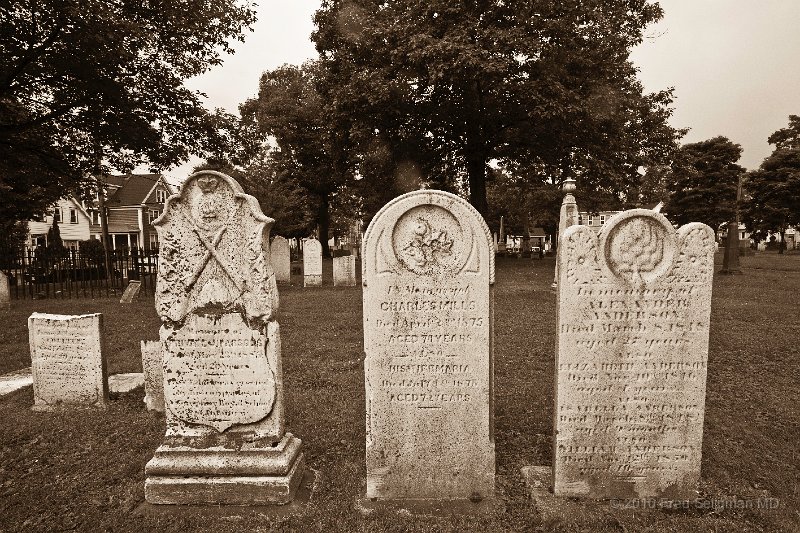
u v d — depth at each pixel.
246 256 4.03
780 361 7.35
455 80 18.64
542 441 4.86
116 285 20.70
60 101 15.01
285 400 6.01
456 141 24.27
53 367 6.07
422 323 3.85
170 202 4.04
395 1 22.00
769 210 39.75
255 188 36.31
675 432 3.89
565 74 19.78
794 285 16.17
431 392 3.88
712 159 44.84
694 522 3.54
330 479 4.23
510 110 21.12
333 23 24.73
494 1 19.16
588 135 20.67
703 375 3.84
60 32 12.86
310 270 18.94
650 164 23.66
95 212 45.97
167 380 4.08
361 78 20.11
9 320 12.27
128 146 16.73
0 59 13.41
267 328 4.04
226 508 3.81
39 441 5.03
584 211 36.09
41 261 19.98
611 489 3.94
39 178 17.77
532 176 26.75
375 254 3.82
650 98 23.28
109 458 4.59
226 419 4.08
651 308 3.80
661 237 3.76
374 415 3.90
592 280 3.79
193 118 17.33
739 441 4.80
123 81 15.30
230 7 16.33
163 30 15.46
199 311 4.05
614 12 21.02
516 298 13.35
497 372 6.92
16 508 3.78
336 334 9.59
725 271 20.59
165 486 3.87
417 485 3.94
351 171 35.06
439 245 3.80
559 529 3.50
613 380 3.86
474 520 3.60
